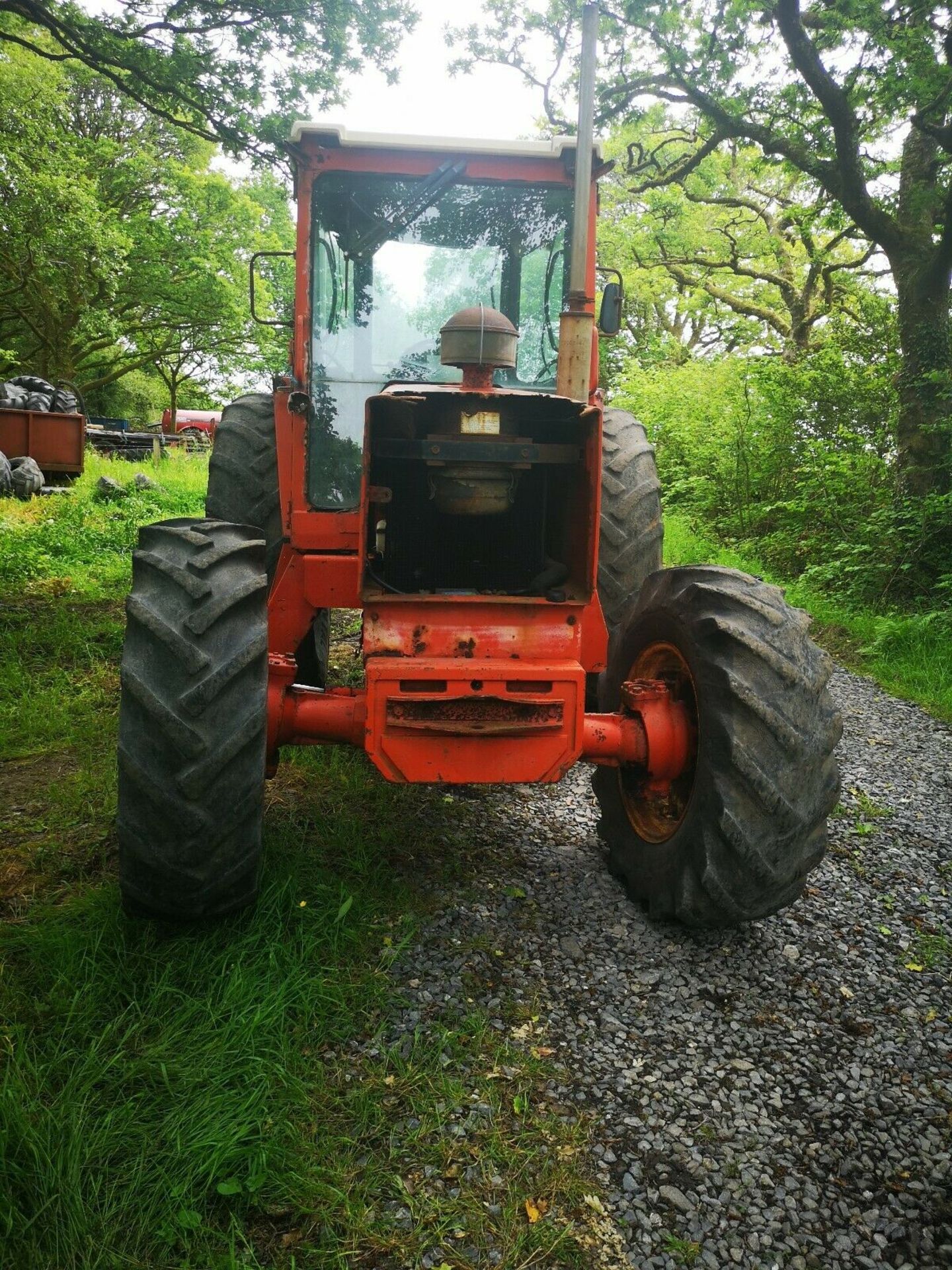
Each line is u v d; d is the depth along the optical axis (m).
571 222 3.85
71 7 8.51
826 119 9.77
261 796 2.44
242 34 8.46
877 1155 2.04
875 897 3.25
